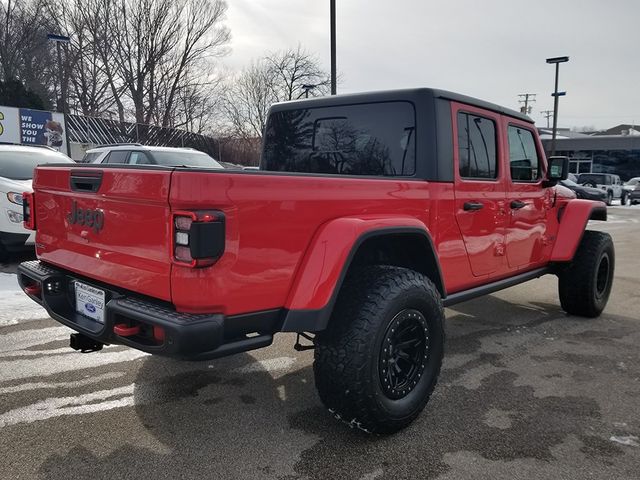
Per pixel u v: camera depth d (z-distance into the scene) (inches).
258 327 98.7
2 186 271.1
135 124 1065.5
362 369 104.6
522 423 122.6
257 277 95.2
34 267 128.8
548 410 129.7
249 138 1457.9
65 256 118.5
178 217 87.6
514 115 166.7
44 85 1401.3
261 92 1550.2
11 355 158.1
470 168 146.9
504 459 106.8
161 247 91.3
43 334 176.1
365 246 116.3
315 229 104.2
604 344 182.4
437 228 133.4
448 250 138.3
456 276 143.5
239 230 91.4
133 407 127.1
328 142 156.8
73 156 893.2
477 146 149.4
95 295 109.2
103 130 1003.9
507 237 163.9
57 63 1405.0
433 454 108.2
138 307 94.5
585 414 127.7
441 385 144.7
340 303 108.7
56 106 1432.1
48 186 122.3
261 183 94.0
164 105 1599.4
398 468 102.8
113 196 98.9
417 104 135.4
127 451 107.3
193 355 88.9
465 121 144.3
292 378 146.9
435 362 121.3
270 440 112.7
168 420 120.8
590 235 210.5
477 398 136.4
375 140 144.6
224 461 104.3
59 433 113.8
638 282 292.4
